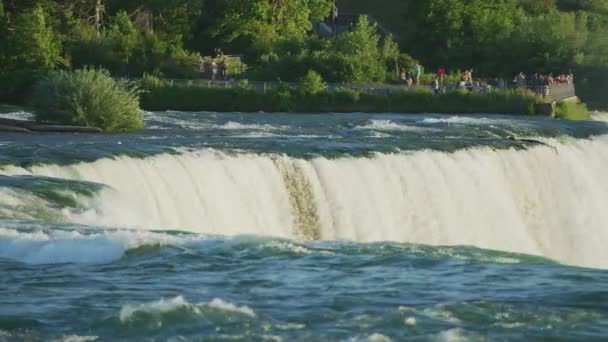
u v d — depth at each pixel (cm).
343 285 5147
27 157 8400
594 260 11150
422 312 4741
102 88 11894
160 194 8306
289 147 9656
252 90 16512
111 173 8300
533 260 6059
